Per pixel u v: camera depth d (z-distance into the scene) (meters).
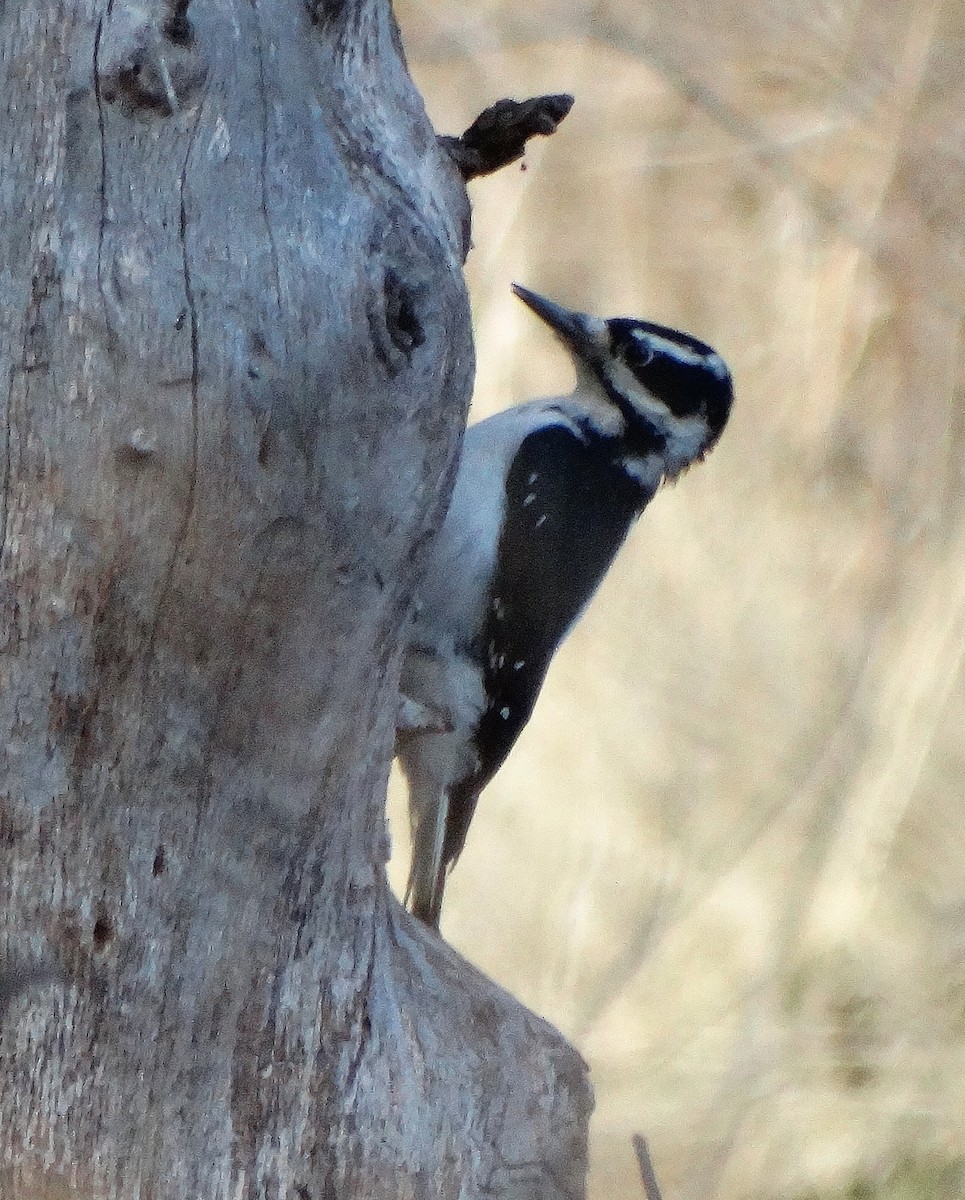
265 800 6.64
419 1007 7.46
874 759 14.67
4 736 6.23
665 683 16.36
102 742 6.32
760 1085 13.41
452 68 18.23
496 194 17.84
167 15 6.07
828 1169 13.04
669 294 17.80
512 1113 7.62
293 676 6.49
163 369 6.01
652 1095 13.45
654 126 18.06
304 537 6.29
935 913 14.43
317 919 7.00
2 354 6.01
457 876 15.35
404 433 6.42
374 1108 7.15
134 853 6.45
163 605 6.21
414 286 6.35
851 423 16.78
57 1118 6.46
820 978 14.03
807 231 17.67
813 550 16.47
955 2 16.55
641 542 16.94
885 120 16.45
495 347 16.95
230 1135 6.81
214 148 6.12
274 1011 6.88
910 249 16.30
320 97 6.49
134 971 6.51
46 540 6.11
